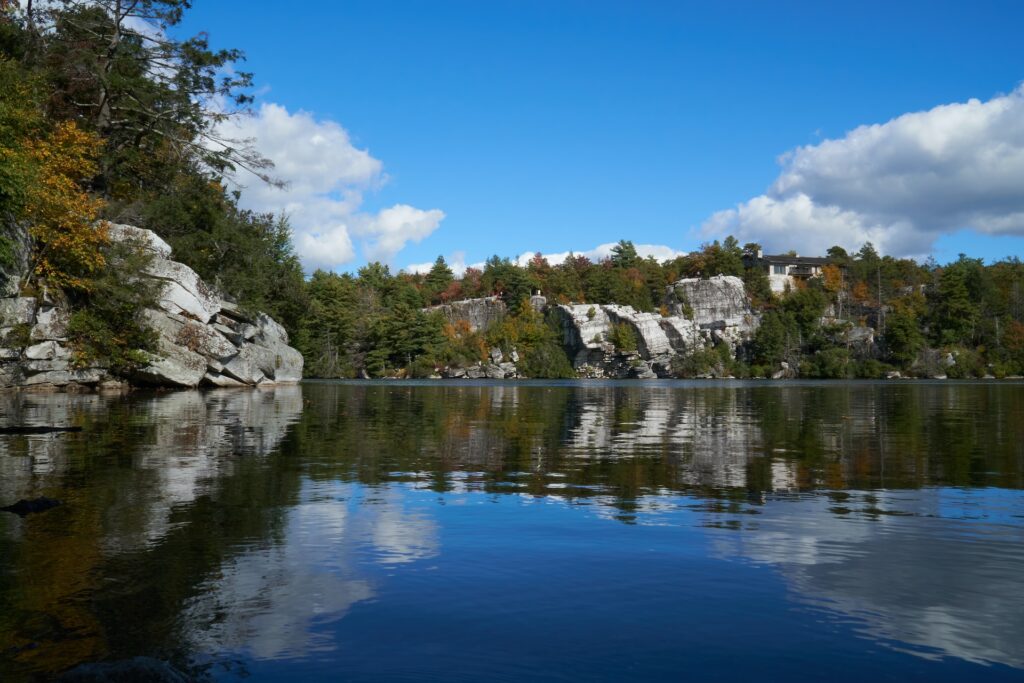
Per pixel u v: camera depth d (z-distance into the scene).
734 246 167.25
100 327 32.94
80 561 5.08
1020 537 5.86
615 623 3.96
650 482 8.64
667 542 5.70
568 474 9.27
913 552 5.41
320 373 109.56
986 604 4.27
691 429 16.38
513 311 138.88
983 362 123.50
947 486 8.38
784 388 56.97
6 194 23.19
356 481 8.59
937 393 43.81
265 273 55.00
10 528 6.07
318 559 5.18
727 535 5.94
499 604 4.26
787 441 13.61
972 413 22.91
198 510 6.83
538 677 3.30
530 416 20.98
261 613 4.10
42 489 7.85
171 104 42.62
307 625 3.92
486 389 52.16
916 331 123.69
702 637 3.77
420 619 4.02
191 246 45.38
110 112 42.06
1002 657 3.53
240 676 3.31
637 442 13.38
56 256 31.44
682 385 69.94
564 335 134.75
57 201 29.91
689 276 167.62
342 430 15.49
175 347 36.88
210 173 47.38
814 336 130.88
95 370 33.25
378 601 4.30
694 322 134.75
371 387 54.72
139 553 5.30
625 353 127.88
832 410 24.62
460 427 16.62
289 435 14.22
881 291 152.00
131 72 41.28
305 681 3.26
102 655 3.54
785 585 4.61
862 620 4.01
